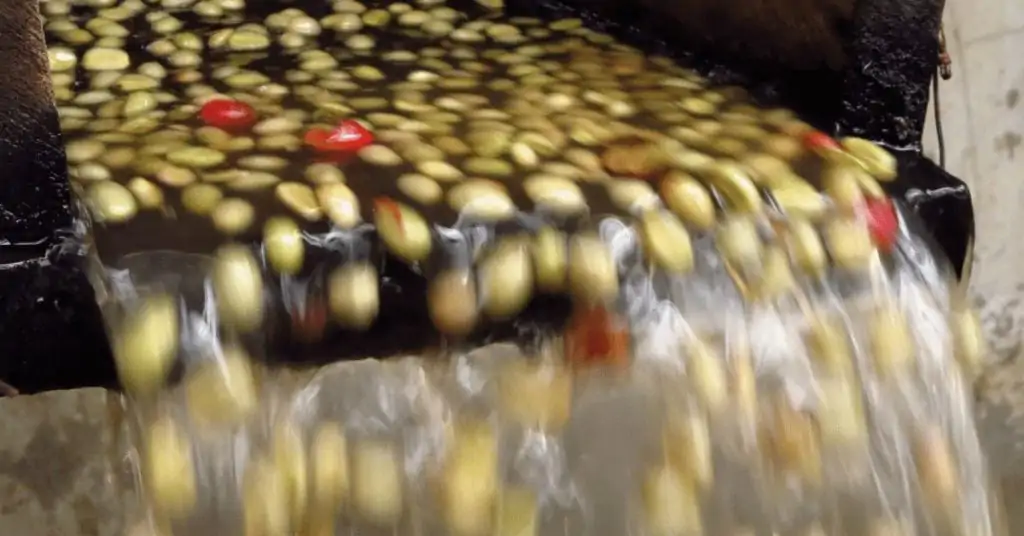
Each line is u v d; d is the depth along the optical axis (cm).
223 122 37
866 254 34
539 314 32
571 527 37
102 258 30
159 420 30
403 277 31
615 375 33
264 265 31
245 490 31
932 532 36
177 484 30
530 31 46
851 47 37
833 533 36
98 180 32
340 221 31
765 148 37
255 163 34
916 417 35
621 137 37
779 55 40
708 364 33
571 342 33
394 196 32
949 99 52
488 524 35
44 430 46
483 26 46
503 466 35
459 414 33
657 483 35
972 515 37
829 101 39
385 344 32
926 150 52
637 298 33
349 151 35
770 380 34
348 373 32
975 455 36
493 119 38
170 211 31
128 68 41
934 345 35
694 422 34
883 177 36
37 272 29
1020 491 61
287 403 31
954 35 51
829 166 36
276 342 31
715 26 43
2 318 29
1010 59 52
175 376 30
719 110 40
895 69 37
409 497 34
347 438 33
